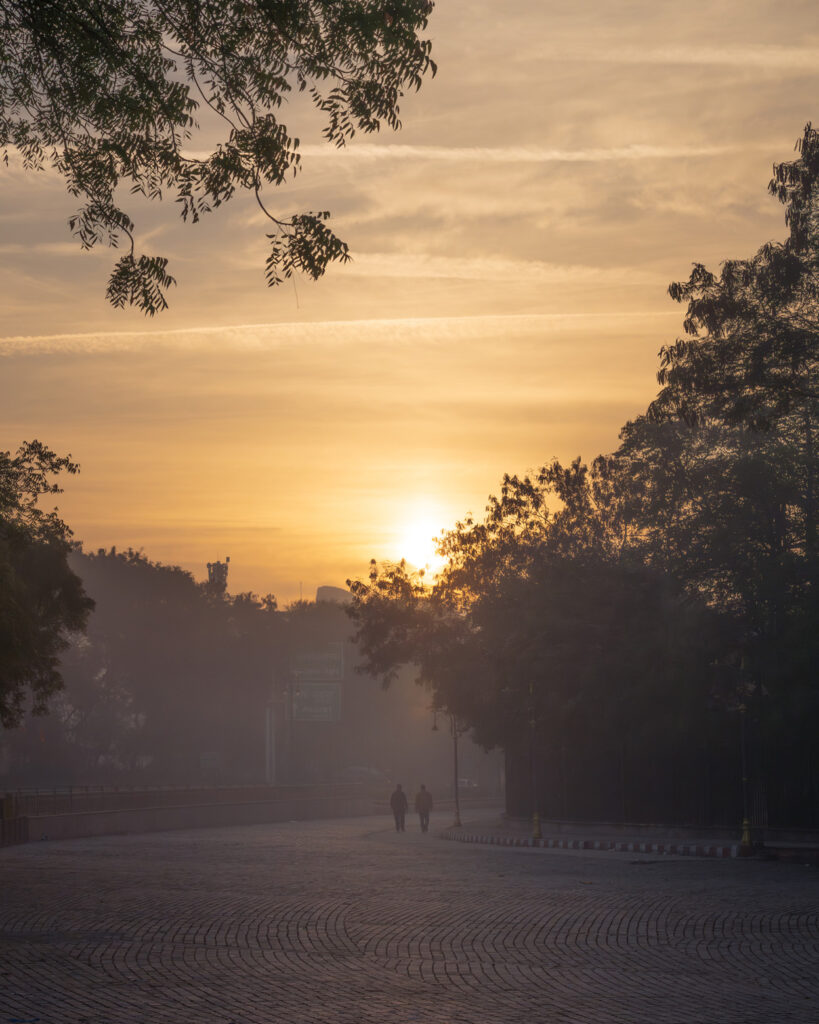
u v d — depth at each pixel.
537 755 43.44
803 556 32.56
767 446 33.47
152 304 14.70
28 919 15.25
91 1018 8.96
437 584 52.19
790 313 29.19
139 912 16.22
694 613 33.50
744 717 32.34
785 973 11.62
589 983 10.97
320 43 13.55
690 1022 9.14
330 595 194.12
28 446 34.25
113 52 13.55
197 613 108.56
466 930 14.85
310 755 106.19
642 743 37.56
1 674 29.36
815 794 33.41
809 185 27.48
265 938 13.78
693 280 29.16
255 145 14.03
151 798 54.31
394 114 13.88
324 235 14.02
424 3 13.39
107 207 14.54
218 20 13.46
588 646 37.34
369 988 10.52
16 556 32.06
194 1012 9.26
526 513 49.19
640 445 36.44
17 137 14.44
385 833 46.38
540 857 30.08
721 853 30.69
